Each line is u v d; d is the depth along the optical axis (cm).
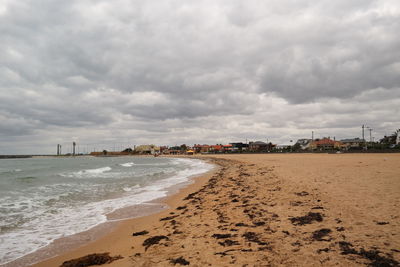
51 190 1723
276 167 2511
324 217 672
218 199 1134
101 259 539
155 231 734
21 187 1895
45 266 560
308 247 487
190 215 886
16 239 736
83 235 765
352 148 8050
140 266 482
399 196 815
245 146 16050
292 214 734
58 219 952
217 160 6638
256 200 992
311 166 2266
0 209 1127
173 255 519
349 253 445
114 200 1318
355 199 826
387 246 462
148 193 1534
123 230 793
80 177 2720
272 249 495
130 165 5697
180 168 4156
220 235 612
